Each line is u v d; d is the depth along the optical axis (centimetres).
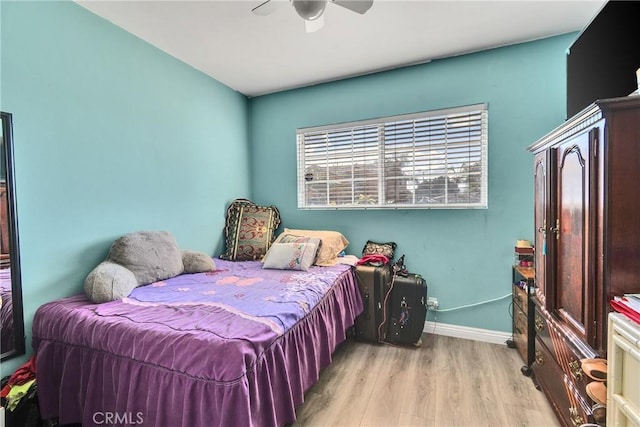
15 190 155
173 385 113
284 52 244
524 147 237
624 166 109
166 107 243
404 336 246
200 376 109
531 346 199
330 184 311
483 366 213
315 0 149
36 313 158
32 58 162
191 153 267
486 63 245
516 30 217
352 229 299
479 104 248
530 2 185
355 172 299
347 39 226
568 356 139
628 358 90
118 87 206
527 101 235
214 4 184
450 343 251
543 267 173
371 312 250
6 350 151
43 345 149
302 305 162
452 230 262
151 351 119
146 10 189
